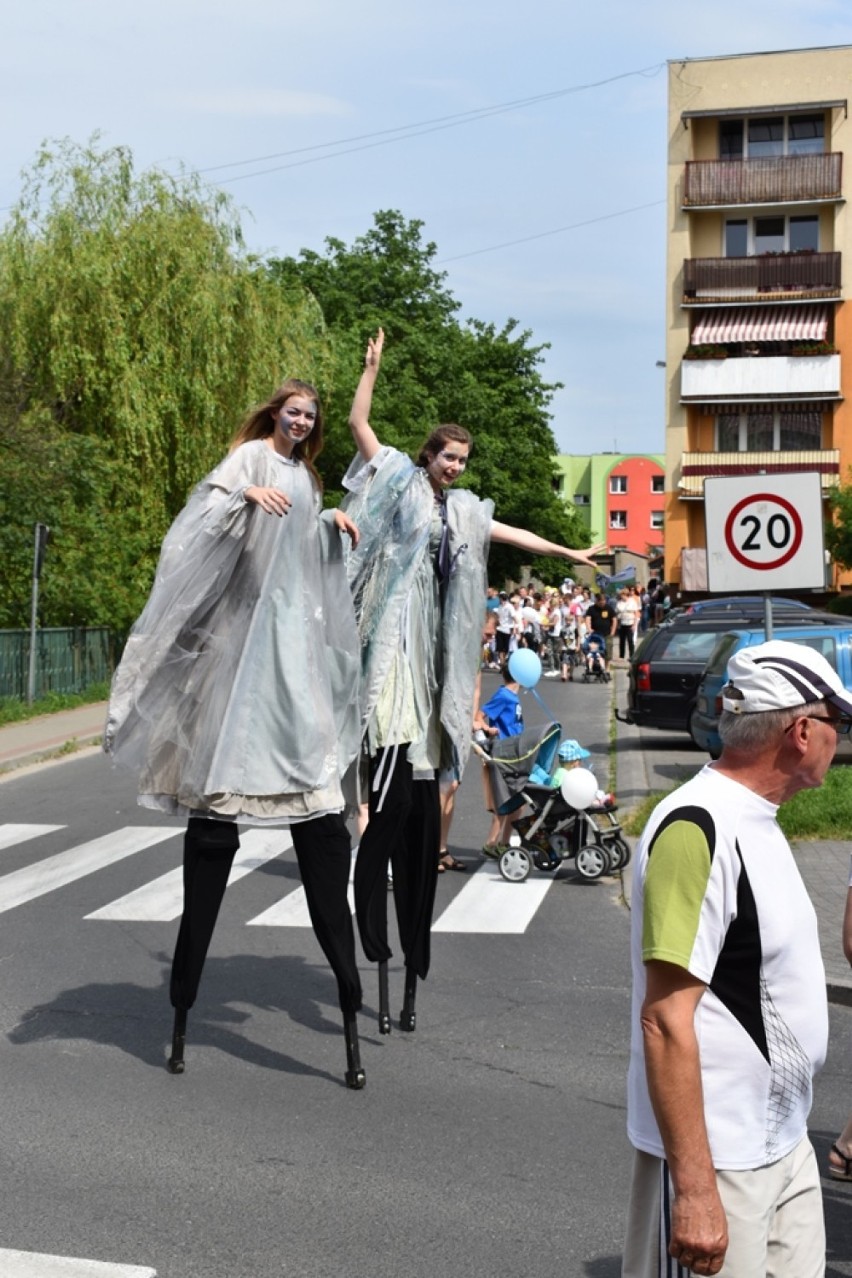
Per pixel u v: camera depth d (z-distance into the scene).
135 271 30.44
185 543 6.23
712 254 48.16
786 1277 2.97
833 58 46.59
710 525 11.75
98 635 30.23
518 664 11.75
